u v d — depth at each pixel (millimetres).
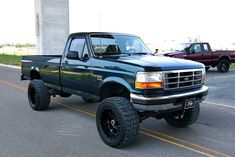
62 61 7027
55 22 24109
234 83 13180
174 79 5203
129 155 4973
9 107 8547
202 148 5301
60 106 8633
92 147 5340
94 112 7945
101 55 6215
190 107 5488
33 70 8469
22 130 6332
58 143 5543
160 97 4988
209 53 17516
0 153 5051
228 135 6016
